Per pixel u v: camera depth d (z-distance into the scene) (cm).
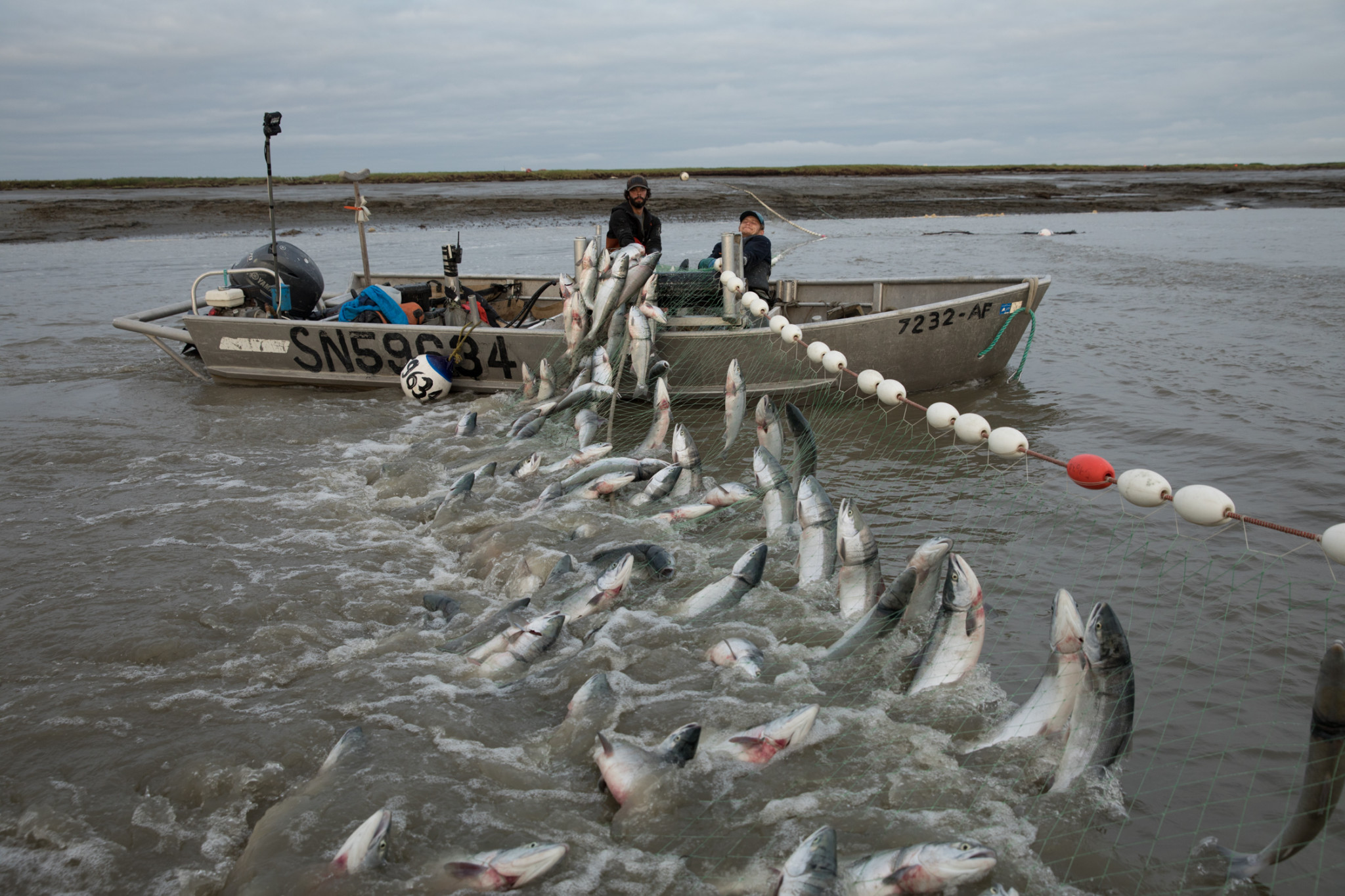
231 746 384
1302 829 293
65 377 1145
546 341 945
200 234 3422
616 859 317
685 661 452
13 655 464
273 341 1036
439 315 1137
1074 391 965
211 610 507
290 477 749
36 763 377
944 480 708
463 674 445
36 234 3391
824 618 486
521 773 365
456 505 655
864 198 4625
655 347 902
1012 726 371
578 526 621
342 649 471
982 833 326
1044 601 510
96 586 542
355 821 330
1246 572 540
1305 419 827
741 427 869
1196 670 443
